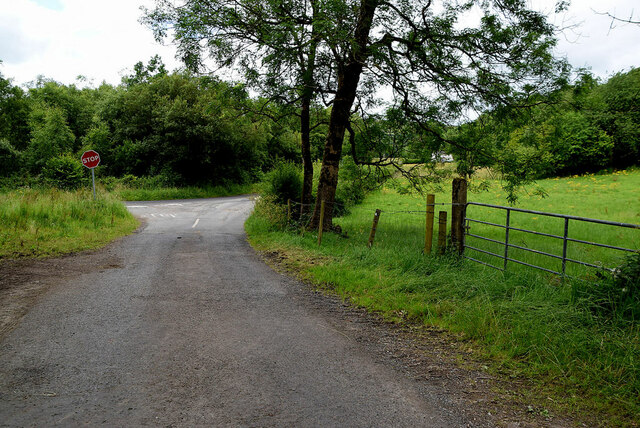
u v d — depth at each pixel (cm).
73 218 1416
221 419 282
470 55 1120
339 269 764
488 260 845
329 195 1298
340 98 1255
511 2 1034
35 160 3572
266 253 1031
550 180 3325
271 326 483
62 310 521
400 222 1666
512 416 299
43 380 335
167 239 1269
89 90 5159
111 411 289
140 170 3956
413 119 1270
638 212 1673
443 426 281
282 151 5050
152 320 491
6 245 955
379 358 399
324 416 289
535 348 398
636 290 440
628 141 3269
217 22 1123
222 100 1289
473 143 1280
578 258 869
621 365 355
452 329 472
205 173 4147
